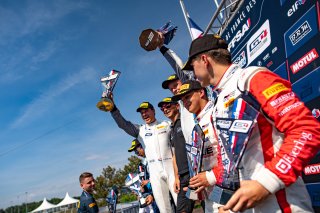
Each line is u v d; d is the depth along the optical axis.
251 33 3.39
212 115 1.71
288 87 1.34
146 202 5.30
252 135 1.40
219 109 1.61
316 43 2.25
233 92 1.52
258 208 1.35
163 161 4.21
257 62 3.30
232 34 3.99
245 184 1.24
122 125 4.41
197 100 2.97
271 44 2.95
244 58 3.63
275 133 1.36
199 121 2.70
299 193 1.32
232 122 1.45
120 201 21.61
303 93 2.46
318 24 2.21
